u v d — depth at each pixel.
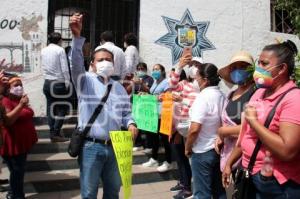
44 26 7.73
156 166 6.51
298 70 3.90
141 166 6.53
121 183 3.91
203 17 8.98
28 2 7.62
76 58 3.53
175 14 8.73
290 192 2.41
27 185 5.55
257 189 2.56
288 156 2.29
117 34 8.45
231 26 9.25
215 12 9.09
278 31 10.01
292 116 2.31
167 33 8.66
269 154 2.45
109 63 3.74
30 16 7.63
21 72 7.57
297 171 2.42
